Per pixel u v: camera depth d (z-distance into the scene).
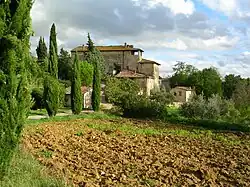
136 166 14.95
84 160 16.08
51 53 41.50
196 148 20.80
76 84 43.16
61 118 37.41
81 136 25.52
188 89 89.19
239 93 42.59
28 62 11.22
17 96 10.67
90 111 52.62
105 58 100.69
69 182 11.41
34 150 17.72
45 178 11.04
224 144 23.02
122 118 42.28
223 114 40.22
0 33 10.41
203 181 12.80
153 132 27.86
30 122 32.84
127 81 56.28
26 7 10.98
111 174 13.42
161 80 108.62
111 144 21.47
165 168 14.69
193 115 40.88
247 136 28.11
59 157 16.39
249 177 13.64
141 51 99.75
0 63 10.45
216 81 89.38
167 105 48.09
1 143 10.20
